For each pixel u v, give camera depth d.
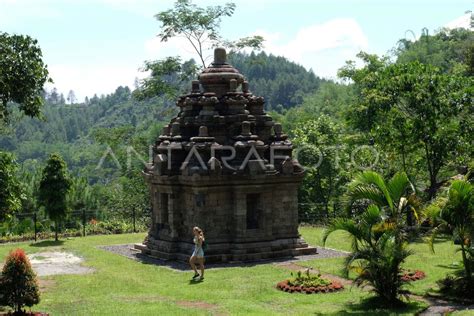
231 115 31.52
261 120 32.41
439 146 38.78
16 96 22.80
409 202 22.45
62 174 38.06
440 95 38.31
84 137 167.88
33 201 46.06
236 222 30.41
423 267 27.05
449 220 22.14
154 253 31.84
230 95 31.92
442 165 41.59
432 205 22.31
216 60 33.16
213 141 30.72
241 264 29.39
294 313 20.22
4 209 22.77
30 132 178.00
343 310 20.52
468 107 38.94
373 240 22.31
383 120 42.34
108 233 42.78
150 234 33.56
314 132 53.06
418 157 42.75
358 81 54.19
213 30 54.78
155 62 55.09
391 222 21.55
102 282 25.55
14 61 22.53
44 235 40.34
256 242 30.64
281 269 27.86
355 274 26.19
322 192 53.00
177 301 22.23
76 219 46.62
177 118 32.62
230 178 30.23
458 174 42.28
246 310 20.48
